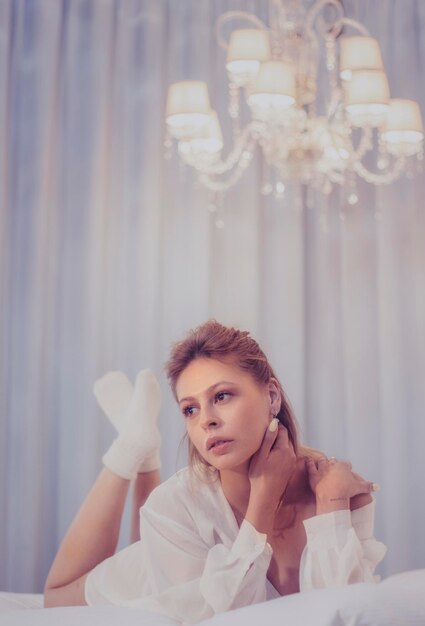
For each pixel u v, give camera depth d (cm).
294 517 130
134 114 340
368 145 265
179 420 326
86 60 340
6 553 318
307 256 344
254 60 244
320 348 342
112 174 339
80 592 156
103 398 177
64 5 342
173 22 345
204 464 131
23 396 321
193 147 259
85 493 321
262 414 123
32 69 335
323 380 340
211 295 336
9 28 335
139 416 165
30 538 316
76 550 161
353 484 127
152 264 333
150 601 123
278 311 340
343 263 340
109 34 340
